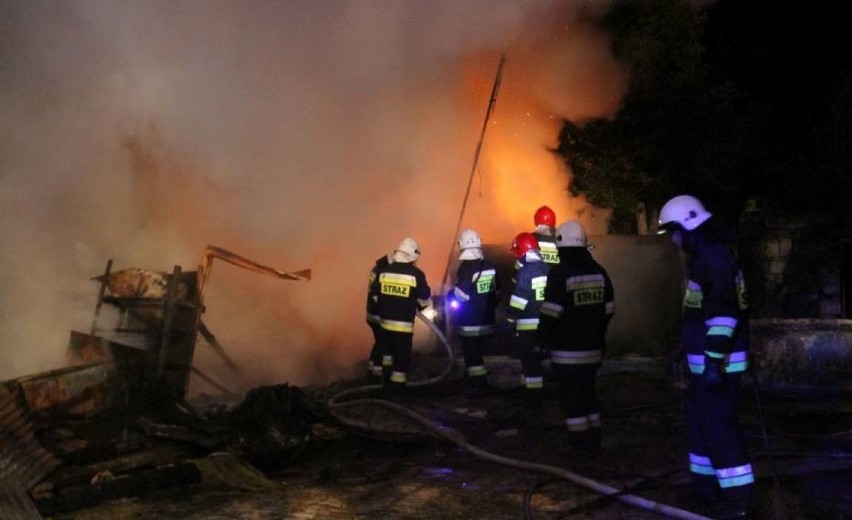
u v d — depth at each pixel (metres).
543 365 10.66
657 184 17.38
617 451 6.84
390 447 7.24
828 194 18.25
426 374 11.06
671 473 5.96
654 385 9.38
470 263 9.77
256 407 7.07
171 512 5.31
